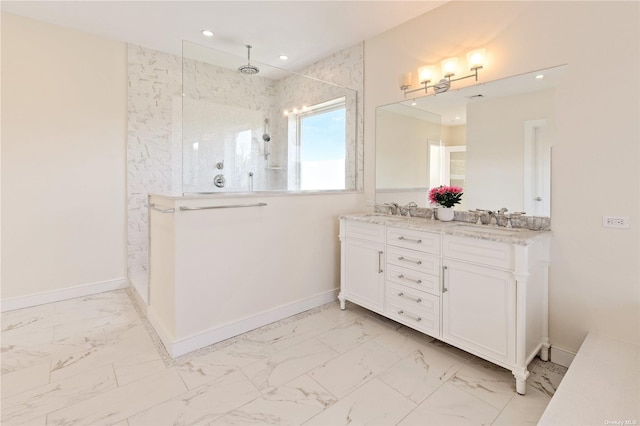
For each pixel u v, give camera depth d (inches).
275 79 136.7
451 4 102.2
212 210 91.1
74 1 103.8
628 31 69.9
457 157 101.6
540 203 84.3
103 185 132.5
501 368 80.0
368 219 106.1
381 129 125.7
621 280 73.0
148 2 104.3
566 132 79.4
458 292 81.7
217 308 93.1
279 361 82.9
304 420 62.4
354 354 86.4
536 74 83.9
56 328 100.9
